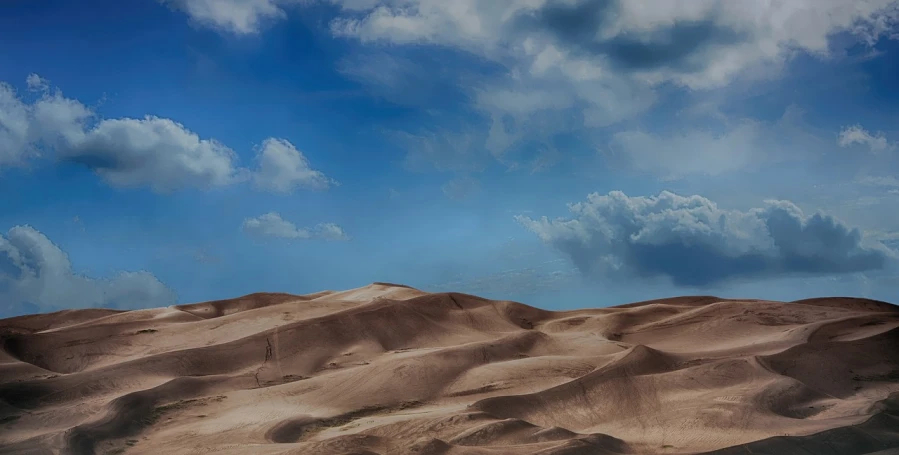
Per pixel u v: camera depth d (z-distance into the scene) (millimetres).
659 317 133750
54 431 73938
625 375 85062
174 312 133125
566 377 91875
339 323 115812
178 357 98750
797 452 60906
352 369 95750
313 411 81125
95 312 138125
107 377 90688
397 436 67750
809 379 86438
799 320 121938
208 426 75562
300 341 108938
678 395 80188
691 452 62812
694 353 97500
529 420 75625
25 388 84875
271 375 98250
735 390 79812
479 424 68125
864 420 67312
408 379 90750
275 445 64438
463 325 129375
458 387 90125
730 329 121375
